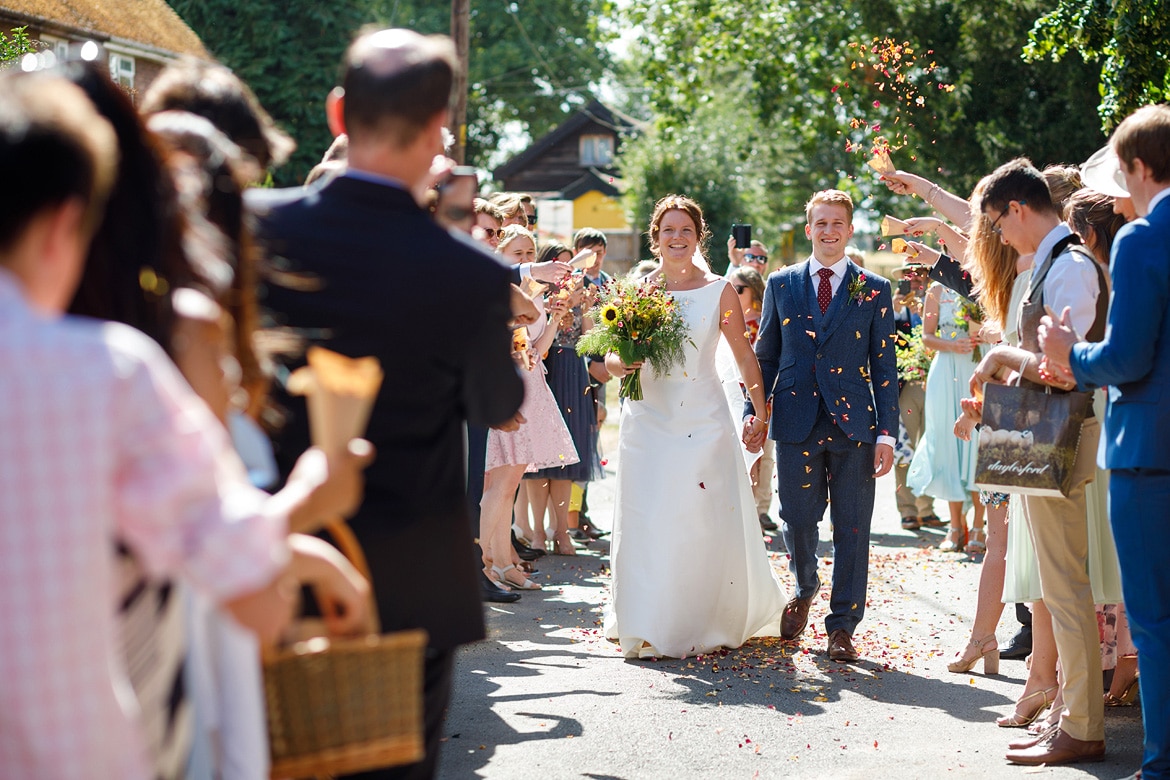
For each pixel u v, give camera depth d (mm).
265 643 2035
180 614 2078
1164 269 3627
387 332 2625
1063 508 4344
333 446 2129
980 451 4242
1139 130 3729
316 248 2648
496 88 50438
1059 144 20891
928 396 9070
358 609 2211
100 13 22031
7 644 1617
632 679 5691
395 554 2645
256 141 2691
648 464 6191
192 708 2152
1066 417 4121
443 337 2654
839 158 30484
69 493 1636
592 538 9906
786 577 8141
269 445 2592
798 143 28281
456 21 19047
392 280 2639
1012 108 21406
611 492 12797
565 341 8789
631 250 33125
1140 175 3770
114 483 1718
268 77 33312
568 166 45531
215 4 33625
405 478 2666
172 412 1750
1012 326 4699
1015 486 4184
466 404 2789
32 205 1685
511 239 7719
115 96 2146
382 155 2695
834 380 6207
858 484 6230
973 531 9219
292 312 2637
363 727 2211
